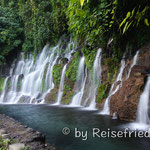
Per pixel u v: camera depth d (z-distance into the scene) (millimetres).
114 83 8391
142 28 8203
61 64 13523
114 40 8750
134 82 6246
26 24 22438
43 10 19547
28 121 6461
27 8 21953
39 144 3318
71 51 15289
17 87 16875
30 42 22219
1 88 17641
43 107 9969
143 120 5344
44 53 19750
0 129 4160
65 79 12141
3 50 22000
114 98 6730
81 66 11477
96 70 10023
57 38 18922
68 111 8250
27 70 20516
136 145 3871
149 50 7656
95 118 6469
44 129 5301
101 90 8961
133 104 5758
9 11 24141
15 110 9180
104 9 5078
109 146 3871
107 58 9531
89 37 6926
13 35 22250
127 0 5527
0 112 8656
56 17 16453
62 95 11688
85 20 5082
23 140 3408
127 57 8711
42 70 16016
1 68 22047
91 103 9344
